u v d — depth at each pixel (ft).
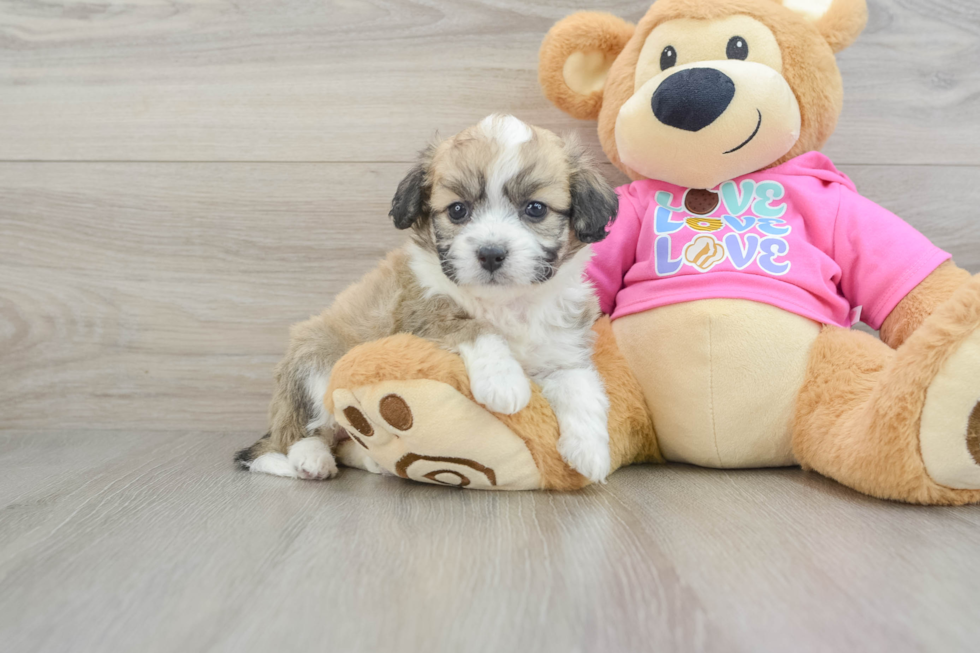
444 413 5.17
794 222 6.31
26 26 7.80
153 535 4.58
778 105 5.94
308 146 7.84
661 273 6.35
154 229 7.96
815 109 6.28
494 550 4.20
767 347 5.87
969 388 4.63
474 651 3.03
